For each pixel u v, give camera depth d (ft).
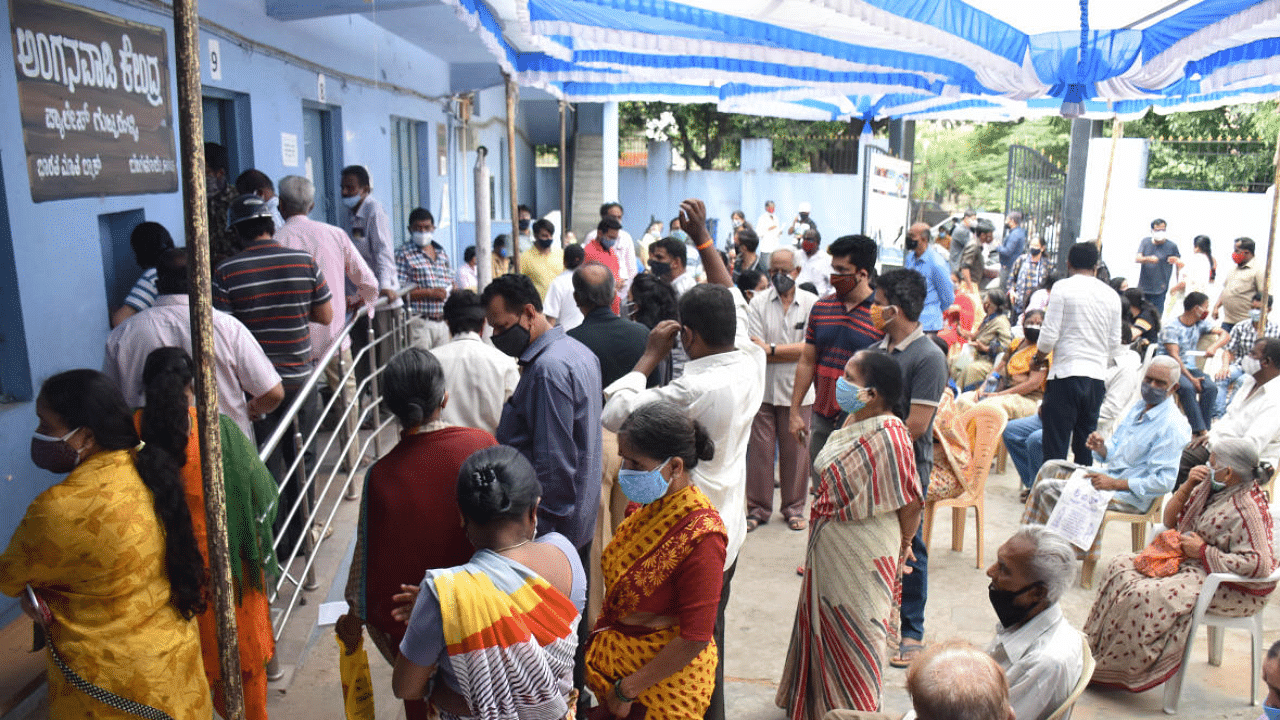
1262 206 41.32
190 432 9.20
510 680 7.04
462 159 41.96
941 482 18.35
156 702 8.50
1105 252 47.21
